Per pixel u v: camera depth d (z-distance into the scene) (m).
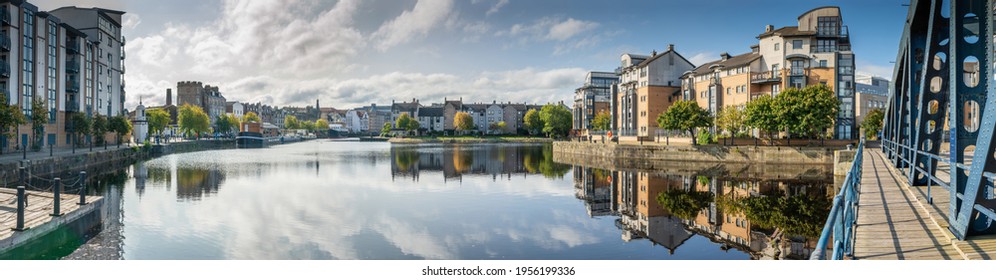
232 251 16.31
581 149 67.44
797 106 46.78
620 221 21.89
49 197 23.08
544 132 149.88
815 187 32.44
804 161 47.03
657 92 73.12
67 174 38.22
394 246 17.28
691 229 19.92
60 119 52.38
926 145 14.34
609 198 29.12
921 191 13.42
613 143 61.50
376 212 23.88
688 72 70.19
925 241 8.51
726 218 22.14
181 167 47.81
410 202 27.23
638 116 76.75
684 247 17.05
